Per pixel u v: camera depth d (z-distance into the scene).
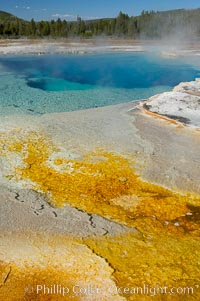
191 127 19.17
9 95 28.62
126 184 14.14
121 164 15.48
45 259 10.02
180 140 17.69
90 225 11.55
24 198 13.02
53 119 21.12
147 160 15.75
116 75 39.41
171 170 14.96
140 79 37.19
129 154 16.30
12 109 24.08
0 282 9.25
